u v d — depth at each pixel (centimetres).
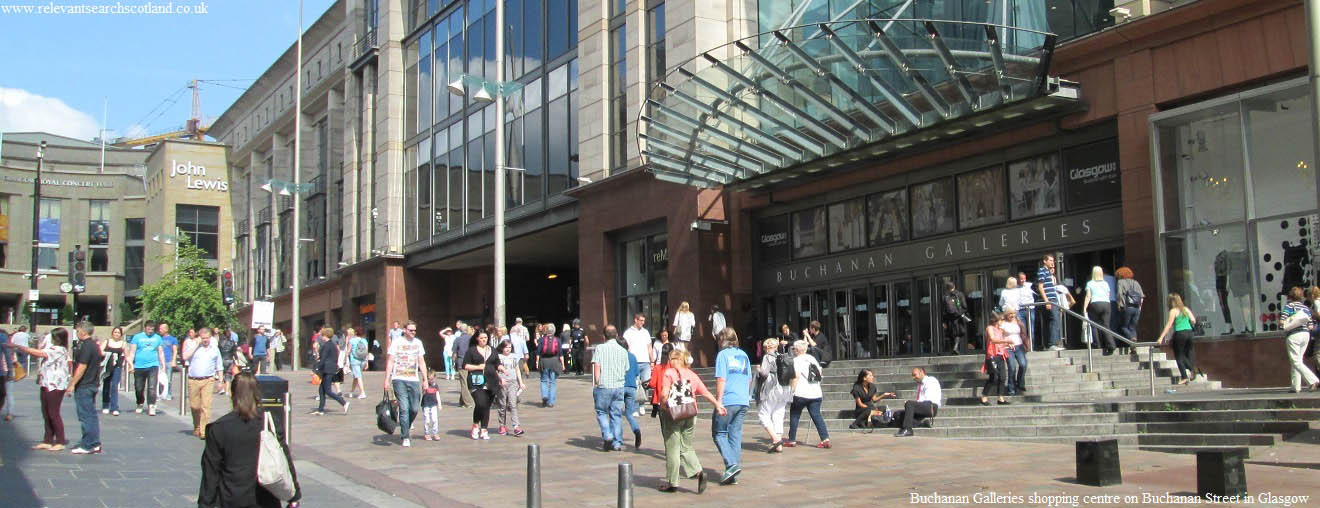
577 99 3241
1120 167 1908
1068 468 1134
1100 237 1991
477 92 2331
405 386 1491
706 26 2708
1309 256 1634
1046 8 2077
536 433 1644
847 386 1873
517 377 1666
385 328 4297
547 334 2109
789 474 1176
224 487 686
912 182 2402
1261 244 1698
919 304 2372
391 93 4406
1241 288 1725
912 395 1709
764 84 2191
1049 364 1683
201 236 8056
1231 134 1758
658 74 2872
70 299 8562
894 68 2002
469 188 3862
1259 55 1714
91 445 1355
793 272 2678
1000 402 1542
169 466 1259
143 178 8944
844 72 2245
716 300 2702
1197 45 1803
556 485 1147
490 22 3791
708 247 2712
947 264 2302
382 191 4416
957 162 2294
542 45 3441
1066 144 2064
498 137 2316
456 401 2273
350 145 4828
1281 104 1686
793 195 2642
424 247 4150
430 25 4222
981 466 1177
